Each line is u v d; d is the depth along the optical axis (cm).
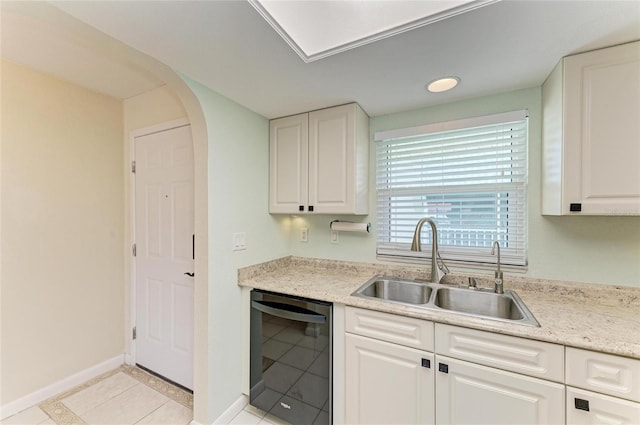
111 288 229
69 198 204
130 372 224
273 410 174
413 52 128
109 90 218
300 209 206
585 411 105
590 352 104
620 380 100
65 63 178
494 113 172
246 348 189
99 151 221
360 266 212
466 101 181
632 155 119
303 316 162
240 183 190
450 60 134
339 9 104
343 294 159
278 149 215
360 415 148
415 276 195
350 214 210
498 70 144
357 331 149
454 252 186
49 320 194
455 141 187
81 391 201
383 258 208
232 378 181
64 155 201
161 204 217
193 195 201
